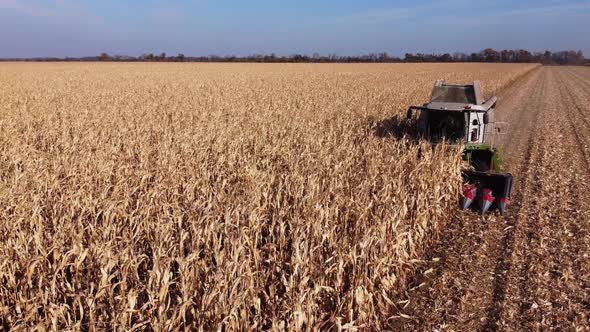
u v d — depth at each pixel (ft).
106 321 15.79
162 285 15.24
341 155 34.94
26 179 26.61
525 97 105.29
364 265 18.99
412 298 21.45
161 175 29.48
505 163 43.91
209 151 37.96
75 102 71.51
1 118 54.03
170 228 19.95
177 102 71.82
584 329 18.78
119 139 40.50
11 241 18.49
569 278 22.50
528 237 27.27
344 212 23.39
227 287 15.39
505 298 20.95
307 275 17.60
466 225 29.50
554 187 36.47
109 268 16.07
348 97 78.43
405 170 30.78
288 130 45.19
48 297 15.99
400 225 23.11
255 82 117.91
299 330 15.17
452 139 36.24
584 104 91.40
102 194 24.12
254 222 20.70
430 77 141.90
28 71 177.27
